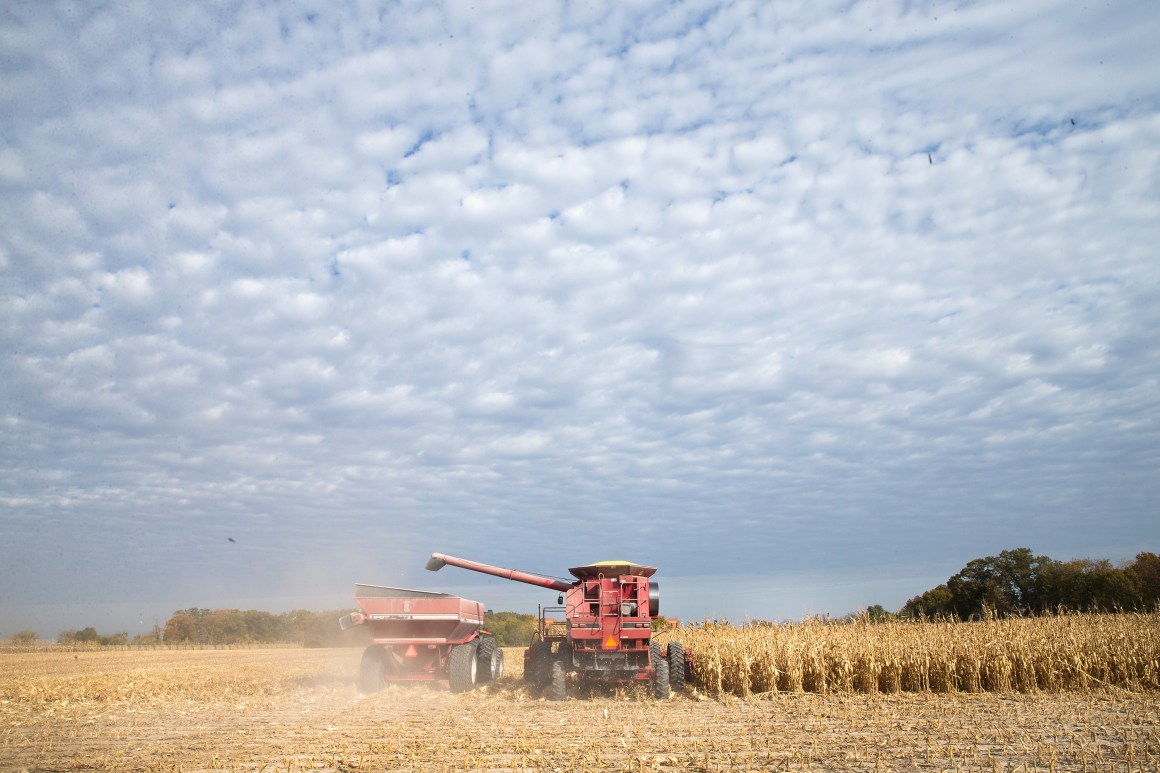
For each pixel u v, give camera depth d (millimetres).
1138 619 26562
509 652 43688
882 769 10367
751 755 11531
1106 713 15242
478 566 24359
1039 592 42438
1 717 17672
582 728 14461
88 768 11570
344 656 50062
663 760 11062
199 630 77812
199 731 14844
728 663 20234
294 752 12469
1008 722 14266
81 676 28812
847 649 19969
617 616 19609
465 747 12555
